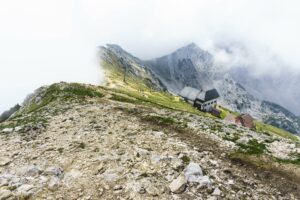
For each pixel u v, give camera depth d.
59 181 14.96
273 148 24.44
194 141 24.62
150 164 17.06
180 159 18.22
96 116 31.34
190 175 15.89
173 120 31.19
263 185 17.17
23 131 25.12
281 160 21.73
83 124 27.14
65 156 18.16
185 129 28.39
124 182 14.84
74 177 15.36
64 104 42.56
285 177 18.88
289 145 25.16
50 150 19.42
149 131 25.31
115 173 15.73
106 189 14.21
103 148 19.59
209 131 28.11
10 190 13.77
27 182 14.70
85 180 15.04
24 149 20.02
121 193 13.92
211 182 15.70
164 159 17.69
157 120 31.17
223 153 21.97
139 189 14.22
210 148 23.14
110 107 38.06
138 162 17.28
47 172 15.62
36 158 18.08
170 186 14.73
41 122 28.77
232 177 17.41
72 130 24.91
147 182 14.84
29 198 13.29
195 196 14.27
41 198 13.30
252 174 18.64
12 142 21.92
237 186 16.19
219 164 19.19
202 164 18.38
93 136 22.52
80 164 16.92
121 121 29.12
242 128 31.27
